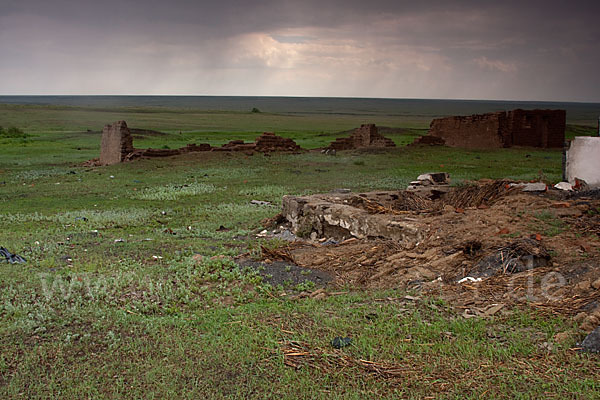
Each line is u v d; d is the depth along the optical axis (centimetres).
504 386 423
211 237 1245
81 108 15300
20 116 10925
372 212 1112
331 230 1153
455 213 998
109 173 2834
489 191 1198
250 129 9156
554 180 2225
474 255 748
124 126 3297
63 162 3531
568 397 402
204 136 7069
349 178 2569
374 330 549
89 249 1017
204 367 488
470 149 3991
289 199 1337
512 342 499
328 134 7781
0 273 801
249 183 2430
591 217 862
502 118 4150
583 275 624
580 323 520
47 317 605
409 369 464
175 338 551
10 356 512
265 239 1197
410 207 1190
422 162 3259
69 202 1914
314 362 489
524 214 913
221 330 573
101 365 496
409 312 597
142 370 485
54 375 475
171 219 1551
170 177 2666
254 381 458
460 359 473
